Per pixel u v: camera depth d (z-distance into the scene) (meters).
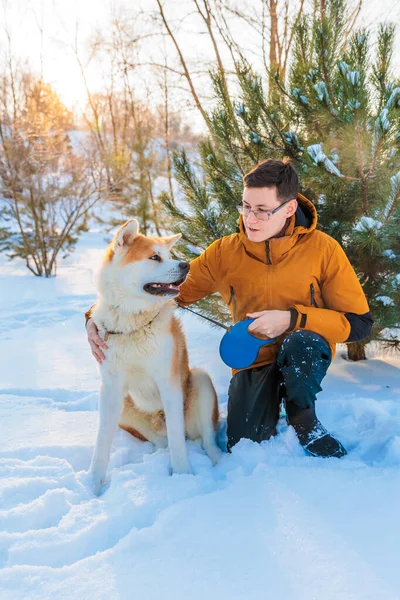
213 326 4.29
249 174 2.23
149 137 12.91
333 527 1.74
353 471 2.13
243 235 2.45
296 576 1.50
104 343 2.39
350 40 3.30
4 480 2.15
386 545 1.64
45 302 6.40
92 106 17.98
